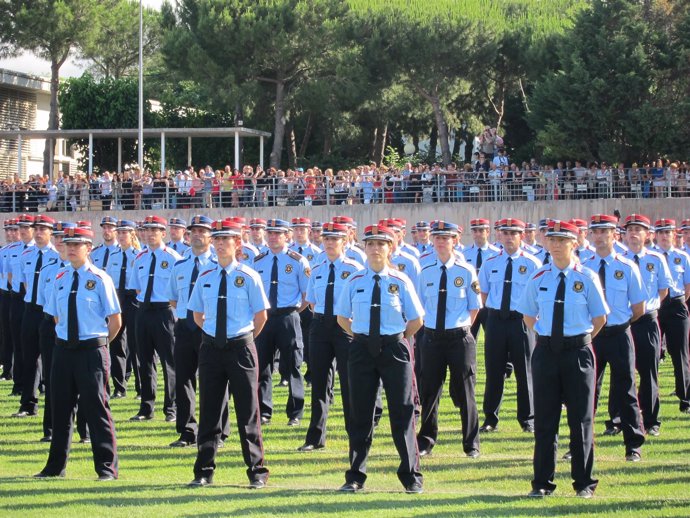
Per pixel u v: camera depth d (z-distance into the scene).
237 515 9.15
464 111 53.44
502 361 14.27
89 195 40.19
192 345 13.40
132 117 55.25
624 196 37.66
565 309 10.30
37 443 13.65
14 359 18.14
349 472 10.59
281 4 46.75
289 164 53.62
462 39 46.75
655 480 10.93
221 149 55.22
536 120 44.09
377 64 47.56
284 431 14.45
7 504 9.64
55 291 11.34
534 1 56.56
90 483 10.84
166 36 48.50
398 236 16.06
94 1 54.62
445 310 12.37
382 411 15.25
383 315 10.45
